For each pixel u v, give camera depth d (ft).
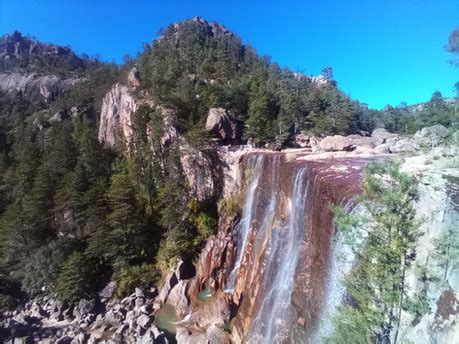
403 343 54.95
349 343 57.06
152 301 163.53
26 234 202.08
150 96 285.02
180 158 215.92
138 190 209.87
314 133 249.75
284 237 135.33
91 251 178.60
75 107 483.92
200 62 346.54
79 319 152.97
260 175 172.24
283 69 419.95
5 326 144.87
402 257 54.65
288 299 115.65
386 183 63.26
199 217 190.60
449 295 55.26
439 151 99.40
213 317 143.13
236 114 254.88
